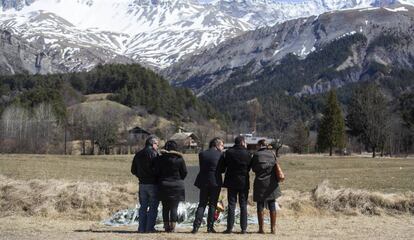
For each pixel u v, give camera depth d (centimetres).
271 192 1510
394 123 10912
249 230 1593
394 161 7638
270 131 14062
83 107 14488
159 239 1341
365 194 2138
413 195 2183
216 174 1502
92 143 10538
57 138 10706
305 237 1431
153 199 1526
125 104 16362
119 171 4966
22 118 10344
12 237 1367
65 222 1780
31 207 1944
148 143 1534
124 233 1475
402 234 1517
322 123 10706
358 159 8175
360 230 1612
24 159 6769
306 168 5969
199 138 12281
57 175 4097
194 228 1498
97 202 2042
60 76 19262
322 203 2102
